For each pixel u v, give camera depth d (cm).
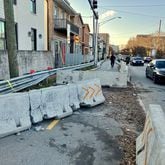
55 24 2677
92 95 801
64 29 2728
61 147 453
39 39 2148
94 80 832
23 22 1798
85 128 566
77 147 456
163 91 1202
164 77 1459
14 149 436
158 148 276
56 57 2314
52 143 470
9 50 857
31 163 387
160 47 7462
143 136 435
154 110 429
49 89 625
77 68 1933
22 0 1769
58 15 2898
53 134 518
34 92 579
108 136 520
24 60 1482
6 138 486
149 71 1789
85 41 5306
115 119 652
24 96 549
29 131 531
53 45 2547
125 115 697
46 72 1199
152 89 1259
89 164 392
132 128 583
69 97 703
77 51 3941
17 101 529
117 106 809
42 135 510
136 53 9725
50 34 2462
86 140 492
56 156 415
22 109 541
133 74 2192
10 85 796
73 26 3184
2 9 1493
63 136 509
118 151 445
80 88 760
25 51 1509
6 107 502
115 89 1188
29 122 548
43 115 602
